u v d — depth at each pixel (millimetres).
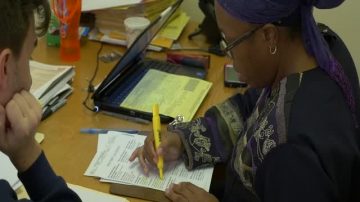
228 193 1087
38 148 904
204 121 1271
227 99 1353
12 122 841
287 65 967
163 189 1099
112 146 1225
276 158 858
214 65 1665
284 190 829
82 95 1443
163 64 1619
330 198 819
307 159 819
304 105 886
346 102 943
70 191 900
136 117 1349
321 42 952
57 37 1693
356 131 915
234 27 949
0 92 797
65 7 1575
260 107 1078
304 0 887
